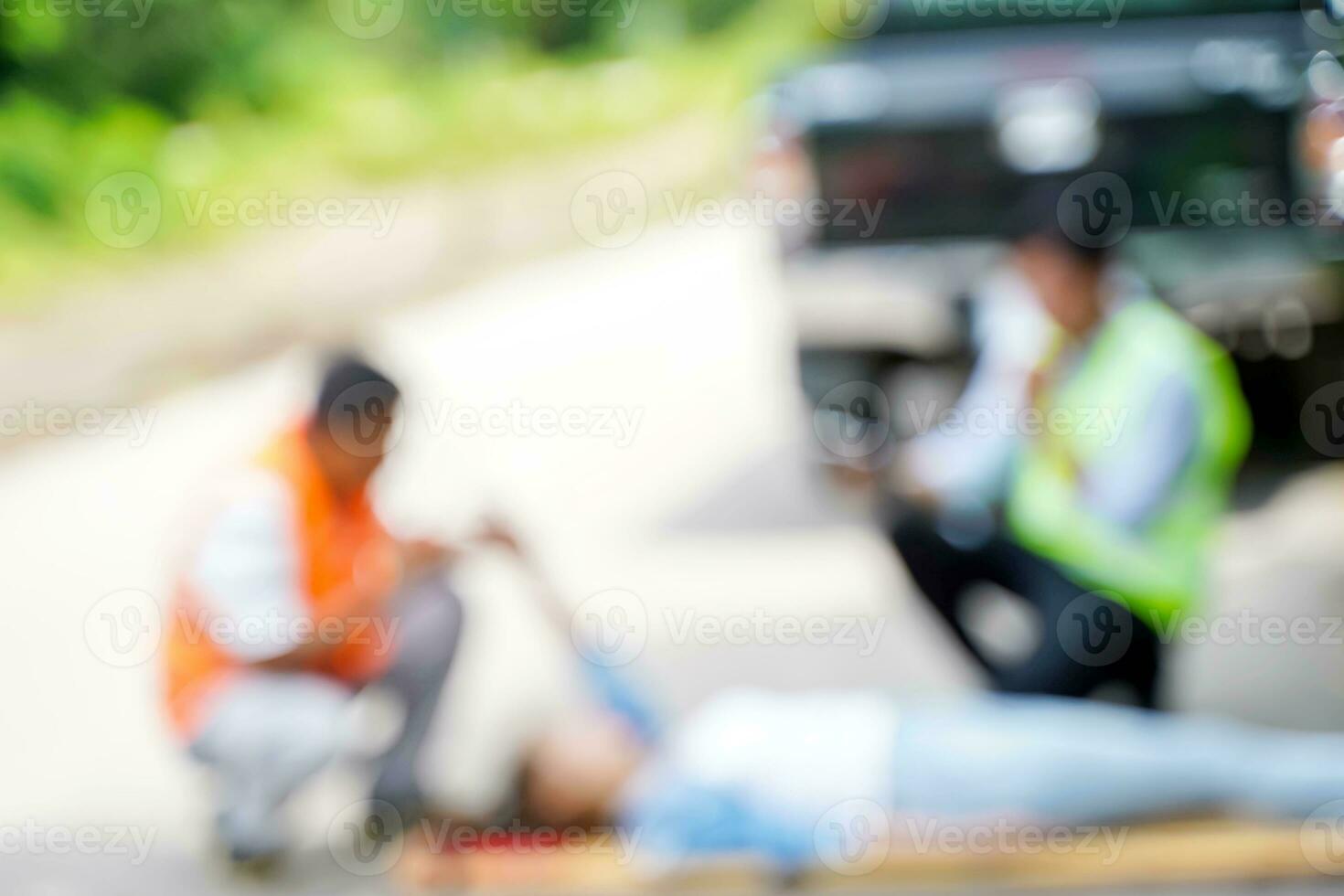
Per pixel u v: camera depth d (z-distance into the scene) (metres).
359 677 7.16
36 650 10.09
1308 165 10.87
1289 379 10.96
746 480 13.04
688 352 18.98
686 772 6.42
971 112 11.35
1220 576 10.05
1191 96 11.02
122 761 8.34
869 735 6.43
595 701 6.77
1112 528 7.10
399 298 26.14
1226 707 8.26
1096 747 6.36
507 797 6.54
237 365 21.00
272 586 7.14
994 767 6.33
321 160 29.06
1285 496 11.04
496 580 10.62
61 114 25.48
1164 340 7.18
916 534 7.82
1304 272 10.76
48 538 12.81
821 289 11.41
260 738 7.03
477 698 8.44
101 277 21.41
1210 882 6.05
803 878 6.23
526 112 35.09
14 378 17.67
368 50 35.66
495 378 18.59
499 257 29.72
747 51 36.53
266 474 7.22
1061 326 7.36
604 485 13.34
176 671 7.21
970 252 11.22
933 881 6.18
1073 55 11.47
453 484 13.38
